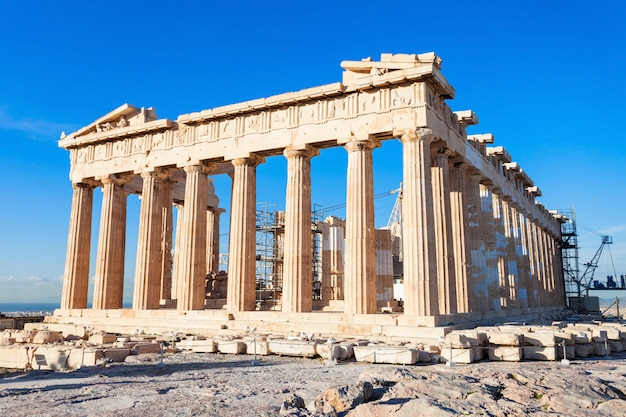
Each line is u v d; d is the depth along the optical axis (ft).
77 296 127.75
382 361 61.67
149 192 119.96
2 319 133.18
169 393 41.98
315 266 177.68
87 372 56.95
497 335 63.21
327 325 85.66
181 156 115.96
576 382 36.19
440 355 62.54
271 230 166.20
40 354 69.87
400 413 29.09
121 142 127.24
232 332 90.74
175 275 146.92
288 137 102.22
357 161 94.12
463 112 106.73
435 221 96.22
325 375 51.67
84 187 134.10
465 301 102.27
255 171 109.70
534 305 165.89
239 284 102.27
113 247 124.57
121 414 34.06
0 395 42.27
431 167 97.55
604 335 68.33
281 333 86.53
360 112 95.20
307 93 99.55
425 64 89.56
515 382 36.60
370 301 89.86
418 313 82.99
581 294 258.98
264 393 41.24
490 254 121.49
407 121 90.22
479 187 120.06
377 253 156.04
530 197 173.78
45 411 35.50
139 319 107.96
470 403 30.78
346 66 95.96
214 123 112.68
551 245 217.77
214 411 34.22
